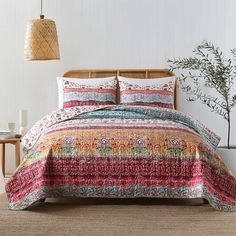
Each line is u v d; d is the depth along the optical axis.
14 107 7.24
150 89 6.42
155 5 7.12
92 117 5.38
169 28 7.11
